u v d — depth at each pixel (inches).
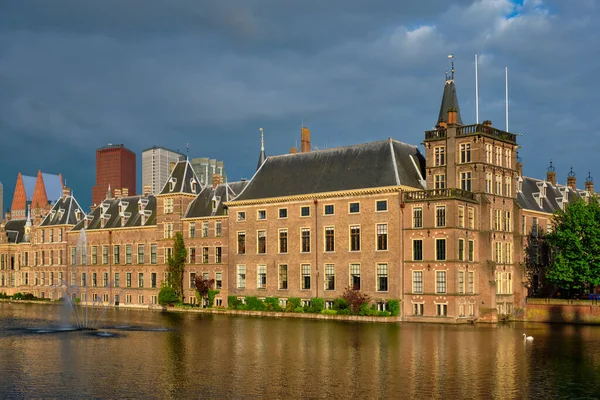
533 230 3555.6
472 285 2950.3
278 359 1759.4
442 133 3120.1
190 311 3666.3
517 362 1713.8
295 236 3353.8
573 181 4441.4
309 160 3496.6
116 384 1434.5
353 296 3019.2
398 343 2089.1
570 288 3326.8
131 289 4276.6
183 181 4062.5
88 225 4648.1
